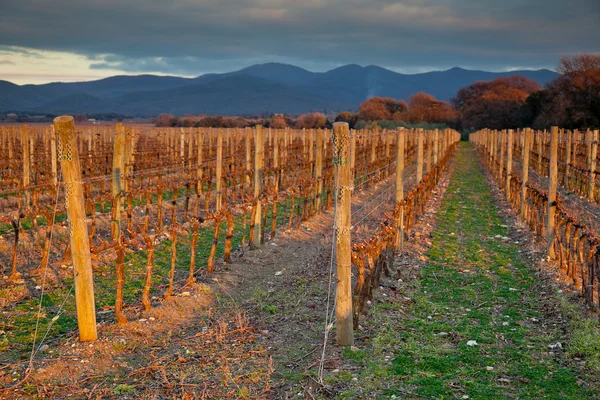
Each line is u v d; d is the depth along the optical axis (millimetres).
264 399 5363
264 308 8047
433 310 8062
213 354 6398
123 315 7238
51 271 9703
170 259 10883
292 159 26766
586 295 7777
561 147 26578
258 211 11766
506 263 10922
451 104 127062
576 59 56594
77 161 6457
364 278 7758
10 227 12703
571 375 5832
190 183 14547
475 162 42406
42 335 6980
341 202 6457
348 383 5648
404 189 21953
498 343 6809
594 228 13281
